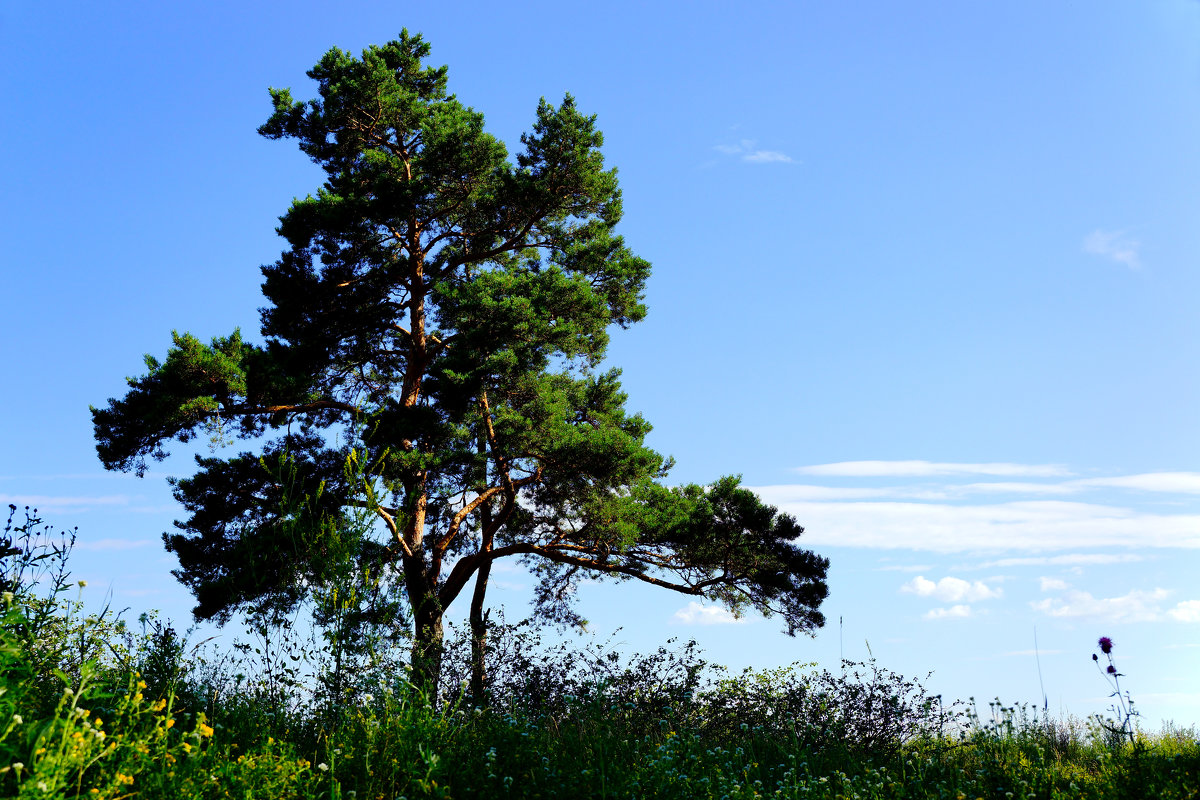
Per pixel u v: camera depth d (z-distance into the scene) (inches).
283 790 226.5
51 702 241.8
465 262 757.9
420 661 393.4
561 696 408.2
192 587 620.7
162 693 288.7
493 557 711.1
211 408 603.2
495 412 693.3
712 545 680.4
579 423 746.2
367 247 689.6
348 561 343.0
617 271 772.6
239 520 620.1
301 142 718.5
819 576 674.8
